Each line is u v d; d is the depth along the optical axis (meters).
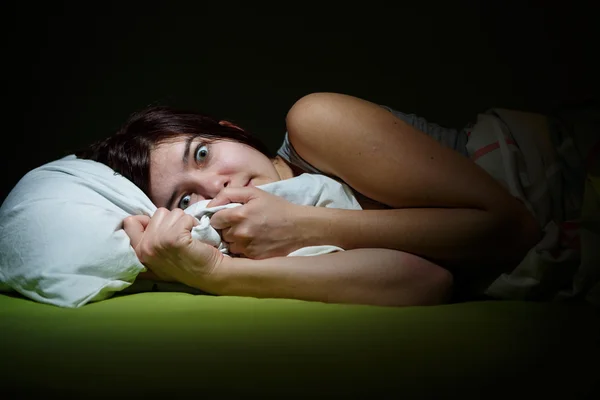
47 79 3.11
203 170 1.50
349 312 1.18
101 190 1.45
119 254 1.35
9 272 1.39
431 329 1.05
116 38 3.12
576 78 3.02
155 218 1.38
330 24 3.11
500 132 1.54
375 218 1.39
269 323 1.10
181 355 0.93
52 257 1.34
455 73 3.08
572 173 1.49
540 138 1.53
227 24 3.12
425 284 1.32
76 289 1.31
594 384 0.80
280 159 1.65
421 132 1.48
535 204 1.46
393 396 0.76
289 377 0.83
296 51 3.13
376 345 0.96
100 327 1.10
